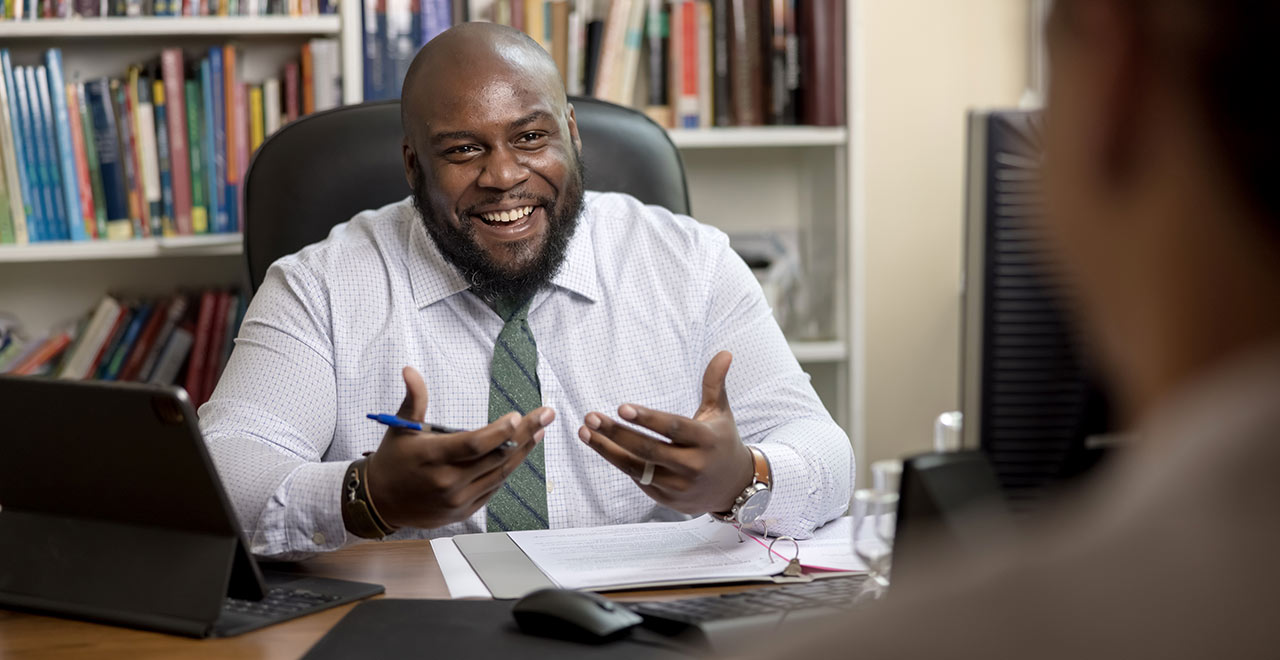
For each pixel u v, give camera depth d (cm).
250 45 252
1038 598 20
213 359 239
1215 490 19
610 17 246
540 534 119
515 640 82
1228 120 20
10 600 95
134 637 87
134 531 93
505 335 150
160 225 236
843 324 257
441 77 146
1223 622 19
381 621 87
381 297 151
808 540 118
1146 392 22
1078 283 22
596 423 112
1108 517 21
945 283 291
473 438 103
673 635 81
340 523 110
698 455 113
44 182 232
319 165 163
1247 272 20
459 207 146
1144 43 20
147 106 233
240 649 84
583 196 157
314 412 145
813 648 22
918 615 21
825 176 264
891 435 293
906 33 283
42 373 236
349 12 233
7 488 99
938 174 288
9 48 245
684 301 156
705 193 279
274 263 154
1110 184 21
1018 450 55
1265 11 20
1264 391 20
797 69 254
